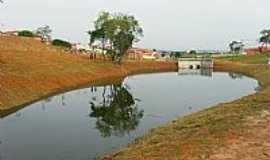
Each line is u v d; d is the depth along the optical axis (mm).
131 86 90250
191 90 80688
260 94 51375
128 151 28391
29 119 45469
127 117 47812
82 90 80125
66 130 39719
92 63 124125
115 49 139125
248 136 27641
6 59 84750
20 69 76938
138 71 143500
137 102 62344
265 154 23594
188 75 130250
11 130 39375
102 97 69250
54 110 52625
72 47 177625
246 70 146750
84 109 54594
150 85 92750
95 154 30125
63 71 93312
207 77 120562
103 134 37625
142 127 41031
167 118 46594
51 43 177500
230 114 36406
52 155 30109
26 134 37625
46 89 71750
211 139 27688
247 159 22891
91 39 142250
